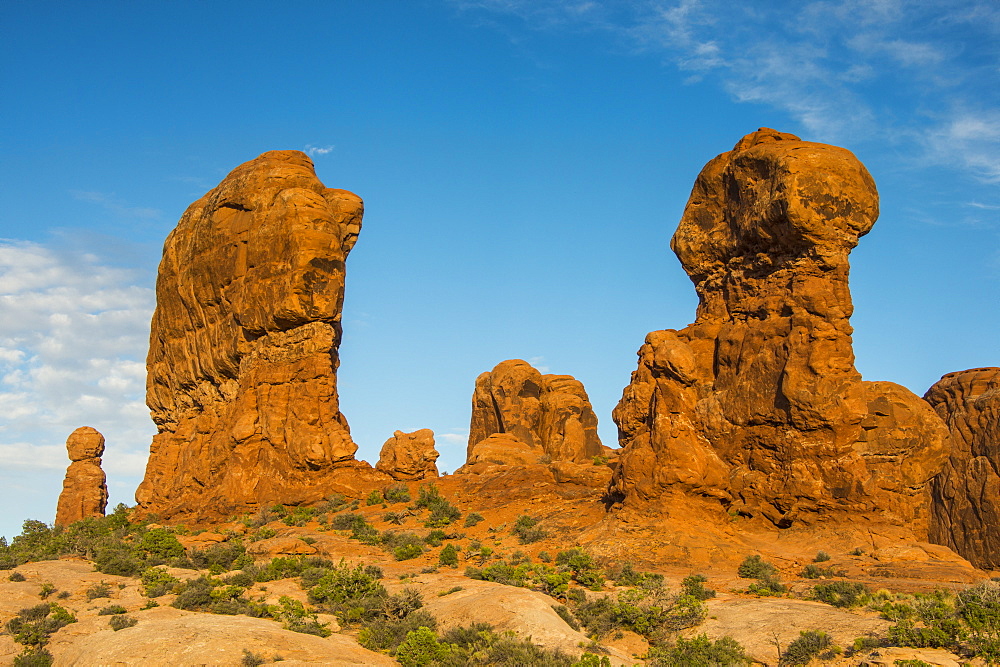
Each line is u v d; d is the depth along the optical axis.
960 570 38.81
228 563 47.19
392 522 52.81
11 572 44.84
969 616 27.69
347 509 56.03
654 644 32.50
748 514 47.78
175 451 70.06
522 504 54.22
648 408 53.25
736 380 50.66
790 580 39.22
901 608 30.08
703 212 56.22
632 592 36.09
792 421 47.44
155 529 50.12
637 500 45.78
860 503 45.59
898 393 49.47
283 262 60.28
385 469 62.31
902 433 48.03
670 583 38.34
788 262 50.22
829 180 48.91
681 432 46.53
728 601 35.25
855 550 42.97
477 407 77.50
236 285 63.09
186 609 37.81
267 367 60.34
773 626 31.53
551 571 40.81
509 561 44.00
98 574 45.78
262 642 30.45
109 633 32.16
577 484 56.53
